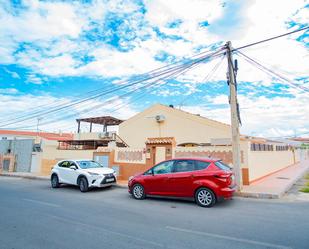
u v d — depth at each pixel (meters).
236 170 10.34
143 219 6.39
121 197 9.95
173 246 4.49
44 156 21.09
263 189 10.70
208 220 6.28
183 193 8.39
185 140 20.47
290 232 5.28
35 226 5.79
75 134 27.33
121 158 15.63
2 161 24.11
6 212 7.25
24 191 11.80
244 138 13.10
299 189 11.73
